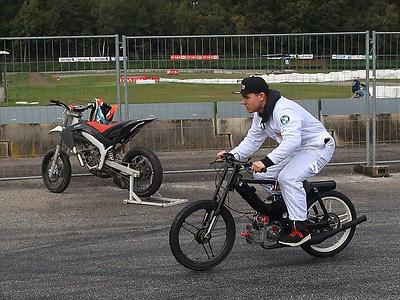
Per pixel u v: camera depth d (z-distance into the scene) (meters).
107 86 9.97
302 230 5.00
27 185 8.79
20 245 5.89
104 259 5.42
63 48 9.70
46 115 10.88
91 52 9.65
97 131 7.66
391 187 8.28
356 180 8.79
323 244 5.52
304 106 11.00
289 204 4.96
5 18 61.41
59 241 6.01
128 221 6.74
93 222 6.72
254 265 5.18
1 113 10.84
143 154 7.56
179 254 4.91
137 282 4.81
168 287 4.69
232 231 5.12
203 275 4.95
